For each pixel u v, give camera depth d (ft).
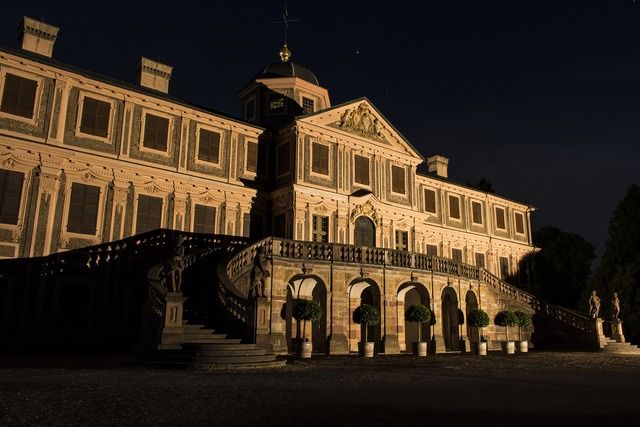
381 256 85.81
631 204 126.41
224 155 97.91
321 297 84.99
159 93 97.86
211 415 25.40
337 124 107.65
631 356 84.43
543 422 24.73
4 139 73.00
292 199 97.76
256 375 44.19
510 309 106.73
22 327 71.72
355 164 109.50
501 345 92.43
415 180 120.78
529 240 161.79
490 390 36.63
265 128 103.96
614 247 127.85
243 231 97.96
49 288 74.54
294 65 132.05
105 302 79.10
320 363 59.26
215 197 94.84
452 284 96.07
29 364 55.26
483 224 147.54
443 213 136.67
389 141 117.60
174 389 34.24
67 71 80.33
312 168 101.96
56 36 90.33
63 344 74.23
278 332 73.05
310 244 79.25
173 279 56.08
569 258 195.93
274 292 73.82
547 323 106.32
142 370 47.47
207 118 96.37
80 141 80.89
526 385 40.32
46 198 76.28
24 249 73.36
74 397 30.32
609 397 34.22
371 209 109.40
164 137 90.53
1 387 33.83
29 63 77.36
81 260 78.07
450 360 68.39
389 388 36.68
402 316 91.97
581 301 158.10
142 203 86.07
